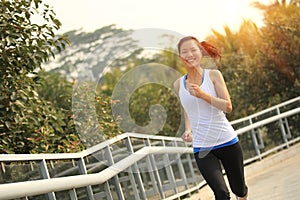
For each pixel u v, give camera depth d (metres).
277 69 22.14
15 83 8.86
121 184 8.05
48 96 21.81
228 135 5.93
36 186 5.77
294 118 17.20
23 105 8.80
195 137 5.95
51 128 9.52
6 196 5.25
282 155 15.74
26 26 9.01
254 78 21.89
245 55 22.11
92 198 7.13
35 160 6.21
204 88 5.83
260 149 15.42
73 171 6.98
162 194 9.40
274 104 21.88
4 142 8.66
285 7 23.14
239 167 6.07
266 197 9.62
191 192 10.84
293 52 22.23
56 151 9.60
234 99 21.55
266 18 22.80
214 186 5.82
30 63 9.04
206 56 5.86
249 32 22.44
